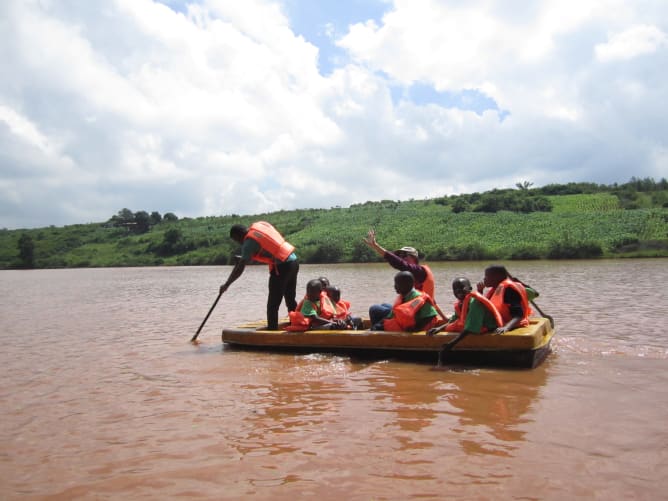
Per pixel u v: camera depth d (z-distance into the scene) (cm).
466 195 7538
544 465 302
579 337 704
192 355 677
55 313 1280
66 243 8681
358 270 3222
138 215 9350
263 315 1123
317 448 338
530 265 3041
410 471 299
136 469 316
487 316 572
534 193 7212
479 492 272
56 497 284
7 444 365
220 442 355
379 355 616
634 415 384
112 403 461
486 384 484
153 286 2384
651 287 1430
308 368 575
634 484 278
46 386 530
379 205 8075
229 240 7131
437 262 3962
